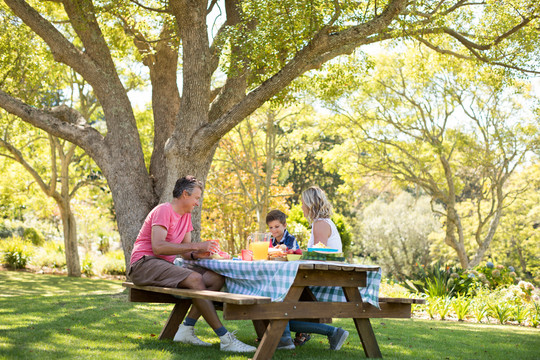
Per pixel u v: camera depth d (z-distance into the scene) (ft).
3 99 30.60
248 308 10.09
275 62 27.50
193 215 29.45
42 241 86.53
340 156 73.77
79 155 69.10
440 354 14.01
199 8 27.84
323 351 12.98
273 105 30.32
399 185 74.28
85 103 65.62
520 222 91.20
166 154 28.17
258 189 60.23
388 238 92.94
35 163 70.59
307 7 24.77
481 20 38.81
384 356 12.78
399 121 71.31
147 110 65.98
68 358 10.62
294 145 69.41
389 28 30.68
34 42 47.24
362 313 11.86
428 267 39.93
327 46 25.18
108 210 107.14
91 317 18.21
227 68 28.25
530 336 20.67
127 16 34.96
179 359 10.92
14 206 79.97
